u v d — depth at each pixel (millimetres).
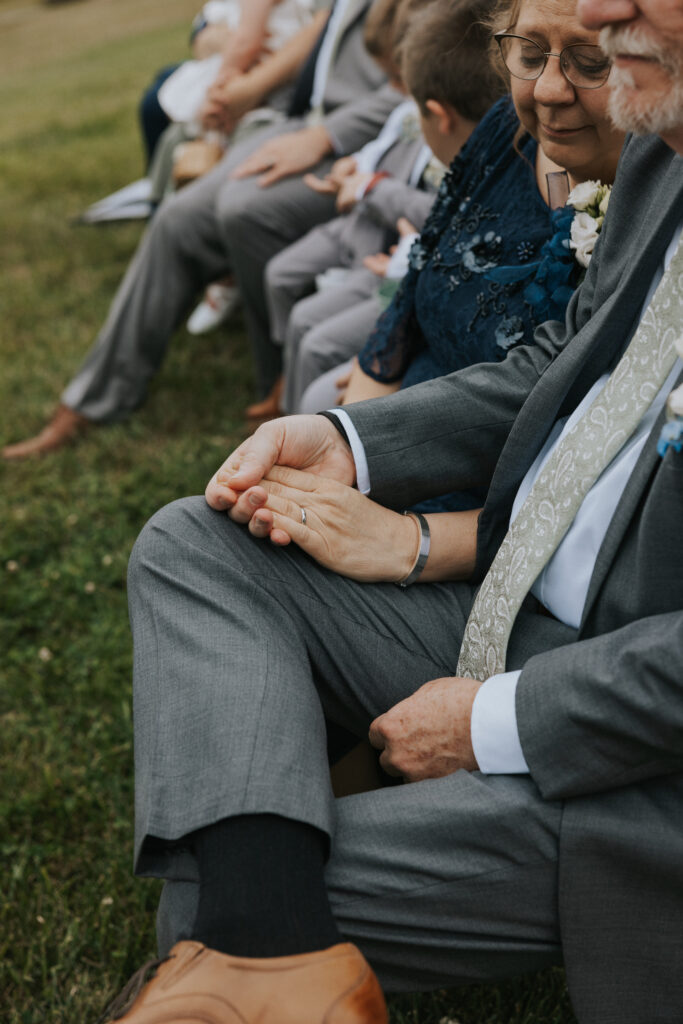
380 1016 1158
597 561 1394
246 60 4207
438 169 2908
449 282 1927
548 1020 1767
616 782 1258
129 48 17016
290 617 1530
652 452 1338
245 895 1208
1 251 6043
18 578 3143
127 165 7785
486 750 1334
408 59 2223
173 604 1465
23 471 3758
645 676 1212
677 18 1143
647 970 1281
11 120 10688
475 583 1678
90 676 2730
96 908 2020
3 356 4684
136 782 1355
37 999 1875
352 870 1303
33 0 29359
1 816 2266
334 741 1678
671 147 1381
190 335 4719
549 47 1555
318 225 3615
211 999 1130
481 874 1292
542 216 1828
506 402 1664
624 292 1449
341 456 1648
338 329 2967
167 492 3496
